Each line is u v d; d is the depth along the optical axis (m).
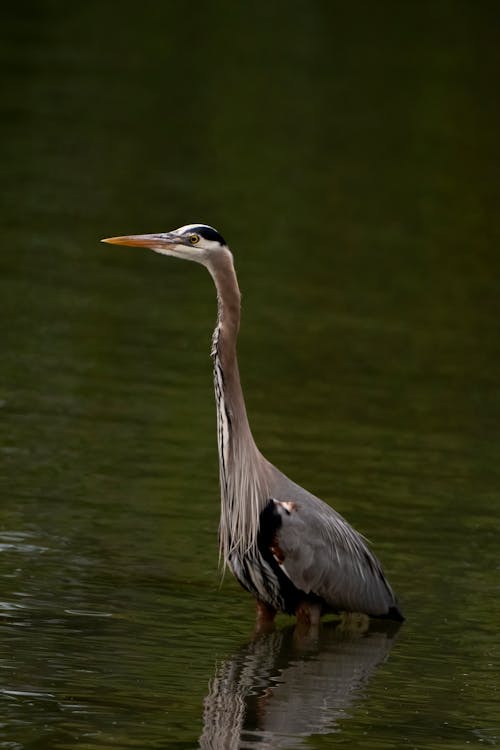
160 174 26.30
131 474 12.77
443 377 16.98
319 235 23.44
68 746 7.52
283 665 9.24
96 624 9.52
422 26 43.34
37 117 29.38
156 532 11.45
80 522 11.48
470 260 22.97
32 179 24.72
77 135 28.42
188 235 10.30
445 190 27.58
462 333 18.91
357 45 40.53
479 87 36.53
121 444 13.56
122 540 11.20
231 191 25.62
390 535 11.86
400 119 32.88
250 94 33.91
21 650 8.91
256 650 9.48
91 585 10.24
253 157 28.48
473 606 10.58
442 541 11.83
